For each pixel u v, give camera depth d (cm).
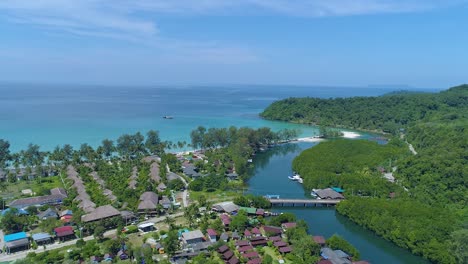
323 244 10288
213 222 11925
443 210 12169
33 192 14588
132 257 9494
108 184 15375
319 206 14650
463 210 12281
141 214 12650
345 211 13288
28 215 12025
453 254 9475
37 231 11106
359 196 14412
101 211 11894
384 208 12356
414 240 10362
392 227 11238
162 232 10950
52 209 12588
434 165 15438
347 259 9550
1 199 13075
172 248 9688
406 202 13038
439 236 10306
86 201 13038
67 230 10812
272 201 14425
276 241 10412
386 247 10956
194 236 10412
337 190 15538
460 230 10038
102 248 9988
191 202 14238
